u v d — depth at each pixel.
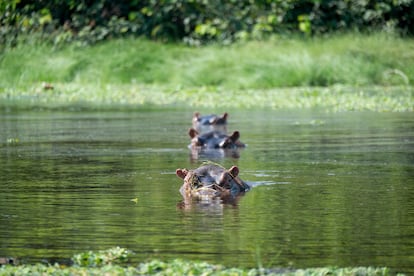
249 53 109.75
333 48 108.50
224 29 130.88
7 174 42.31
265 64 105.06
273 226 30.05
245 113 76.25
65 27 122.69
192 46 127.75
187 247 27.44
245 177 40.47
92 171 43.03
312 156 47.53
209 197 35.59
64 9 130.12
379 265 25.25
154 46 117.62
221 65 106.94
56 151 51.12
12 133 61.44
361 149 50.03
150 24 131.88
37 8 126.50
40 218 31.91
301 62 104.00
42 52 115.88
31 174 42.25
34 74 111.12
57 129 63.88
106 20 133.25
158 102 89.44
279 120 69.12
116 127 65.06
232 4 134.62
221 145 51.50
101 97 94.88
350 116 71.19
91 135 59.66
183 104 87.19
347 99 85.31
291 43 115.69
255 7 133.75
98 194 36.62
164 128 64.12
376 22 131.12
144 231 29.64
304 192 36.41
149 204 34.31
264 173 41.66
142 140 56.56
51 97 97.00
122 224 30.72
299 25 131.75
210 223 30.67
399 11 132.00
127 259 26.22
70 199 35.53
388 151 48.91
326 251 26.78
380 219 30.95
